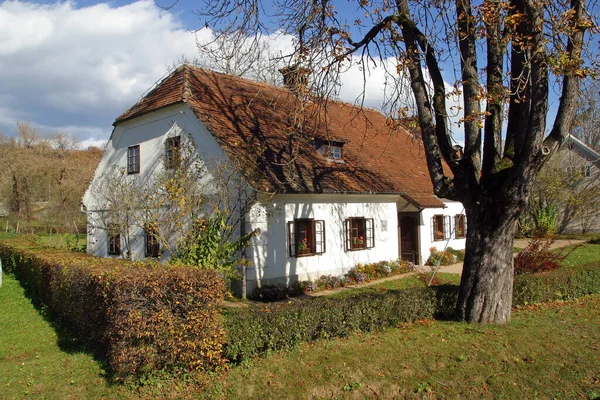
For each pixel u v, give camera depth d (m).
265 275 12.89
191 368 5.97
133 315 5.76
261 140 14.38
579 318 8.69
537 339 7.18
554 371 6.11
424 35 8.62
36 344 7.85
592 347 6.92
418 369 6.08
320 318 7.15
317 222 14.62
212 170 12.27
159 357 5.86
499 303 8.20
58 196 32.94
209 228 10.80
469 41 8.57
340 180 15.20
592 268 11.62
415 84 8.86
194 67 16.97
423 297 8.57
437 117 9.00
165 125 15.56
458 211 22.62
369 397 5.46
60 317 9.44
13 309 10.62
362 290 13.71
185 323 5.96
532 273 11.02
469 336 7.29
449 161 8.65
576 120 9.06
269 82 19.38
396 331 7.73
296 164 14.29
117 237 17.58
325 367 6.08
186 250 10.71
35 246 17.23
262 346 6.46
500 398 5.47
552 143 7.46
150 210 12.59
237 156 12.36
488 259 8.21
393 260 17.59
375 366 6.14
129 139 17.34
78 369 6.52
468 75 8.47
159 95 16.28
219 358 6.05
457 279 15.36
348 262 15.66
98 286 6.77
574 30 7.16
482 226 8.26
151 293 5.88
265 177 12.38
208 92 15.74
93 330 7.16
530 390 5.64
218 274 6.39
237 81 18.05
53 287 9.66
